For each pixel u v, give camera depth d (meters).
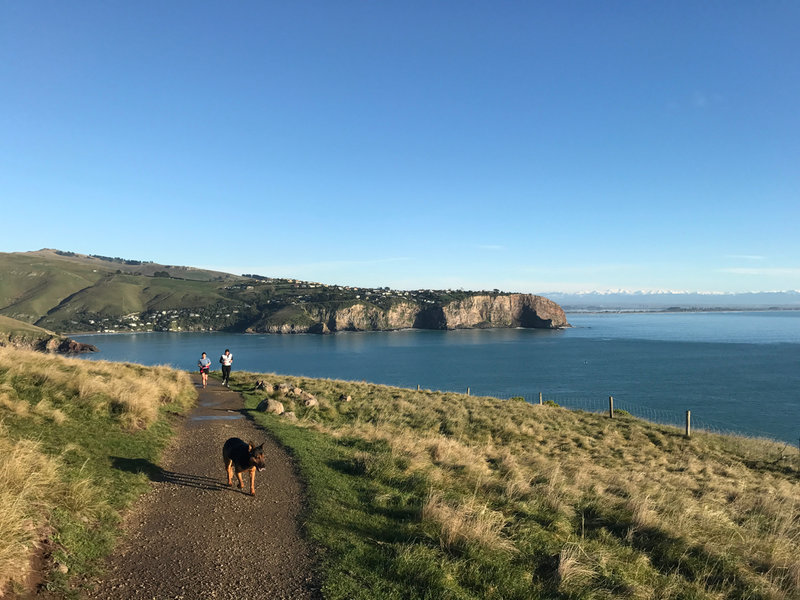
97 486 7.60
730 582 6.86
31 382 12.94
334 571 5.87
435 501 8.23
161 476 9.29
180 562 5.83
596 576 6.41
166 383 19.56
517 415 25.52
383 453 12.62
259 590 5.31
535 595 5.77
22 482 6.15
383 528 7.55
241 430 14.74
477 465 12.85
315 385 28.94
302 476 10.16
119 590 4.99
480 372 106.69
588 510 9.53
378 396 27.09
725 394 74.06
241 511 7.86
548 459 16.78
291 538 6.86
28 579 4.59
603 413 30.80
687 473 17.08
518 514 8.73
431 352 161.25
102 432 11.02
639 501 9.63
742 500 12.49
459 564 6.24
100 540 5.98
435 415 23.25
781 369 105.75
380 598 5.34
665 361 124.00
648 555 7.54
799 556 7.98
